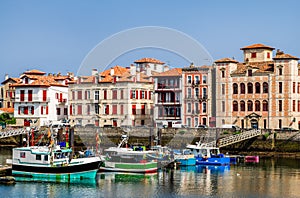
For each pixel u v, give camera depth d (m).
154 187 72.31
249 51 126.94
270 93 118.38
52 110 131.50
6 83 152.88
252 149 108.75
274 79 118.06
